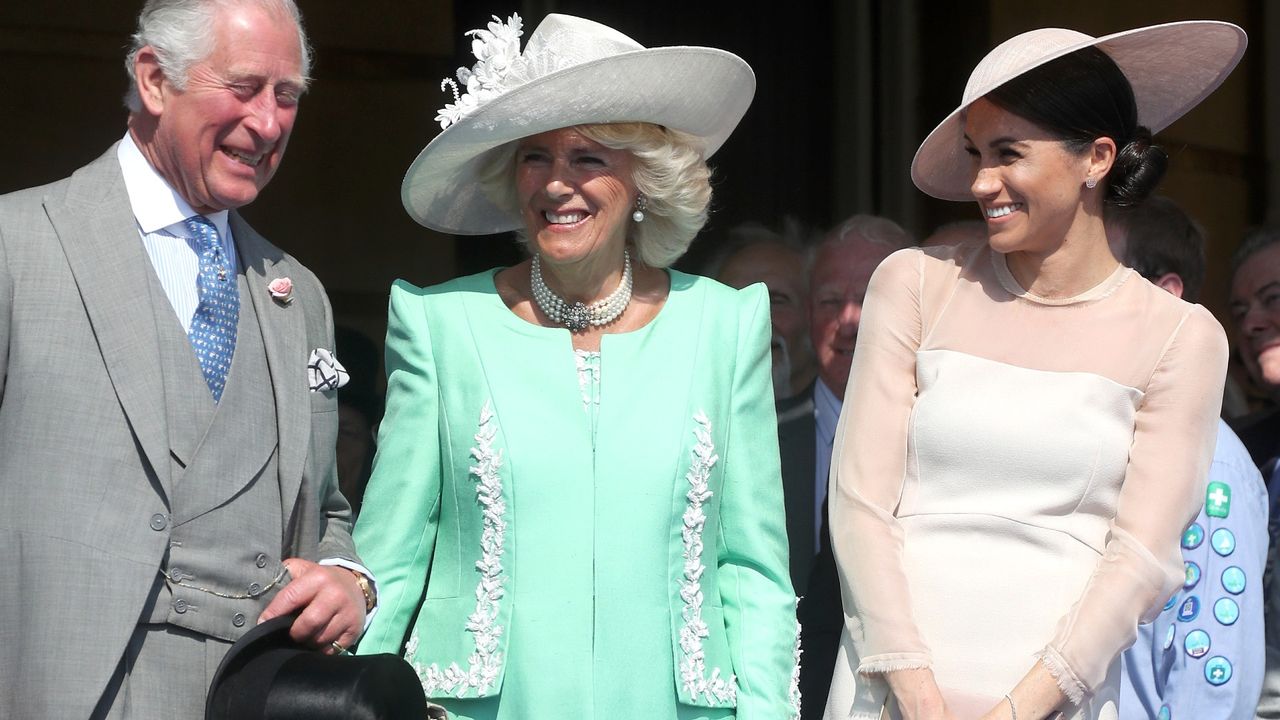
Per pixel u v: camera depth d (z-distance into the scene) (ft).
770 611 46.85
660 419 46.11
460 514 45.93
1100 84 43.55
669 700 45.14
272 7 41.50
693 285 48.80
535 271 48.11
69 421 39.40
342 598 42.63
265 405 42.68
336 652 43.16
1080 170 43.68
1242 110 91.09
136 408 39.86
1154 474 42.68
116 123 82.28
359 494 69.72
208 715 39.93
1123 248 56.54
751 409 47.57
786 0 92.27
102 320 39.96
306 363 43.88
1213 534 51.08
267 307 43.42
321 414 44.65
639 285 49.01
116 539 39.37
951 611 42.55
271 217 84.84
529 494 45.29
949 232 67.77
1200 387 43.37
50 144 81.35
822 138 92.99
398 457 46.50
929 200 93.35
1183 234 57.36
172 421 40.60
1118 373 43.42
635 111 45.55
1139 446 43.16
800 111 92.84
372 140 85.92
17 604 39.06
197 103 40.55
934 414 43.68
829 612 58.59
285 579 42.83
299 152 84.94
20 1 80.53
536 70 46.19
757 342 48.08
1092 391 43.11
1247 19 90.53
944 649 42.39
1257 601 51.29
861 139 92.99
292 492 42.80
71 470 39.29
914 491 43.98
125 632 39.09
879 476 43.96
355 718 39.70
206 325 41.81
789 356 67.92
